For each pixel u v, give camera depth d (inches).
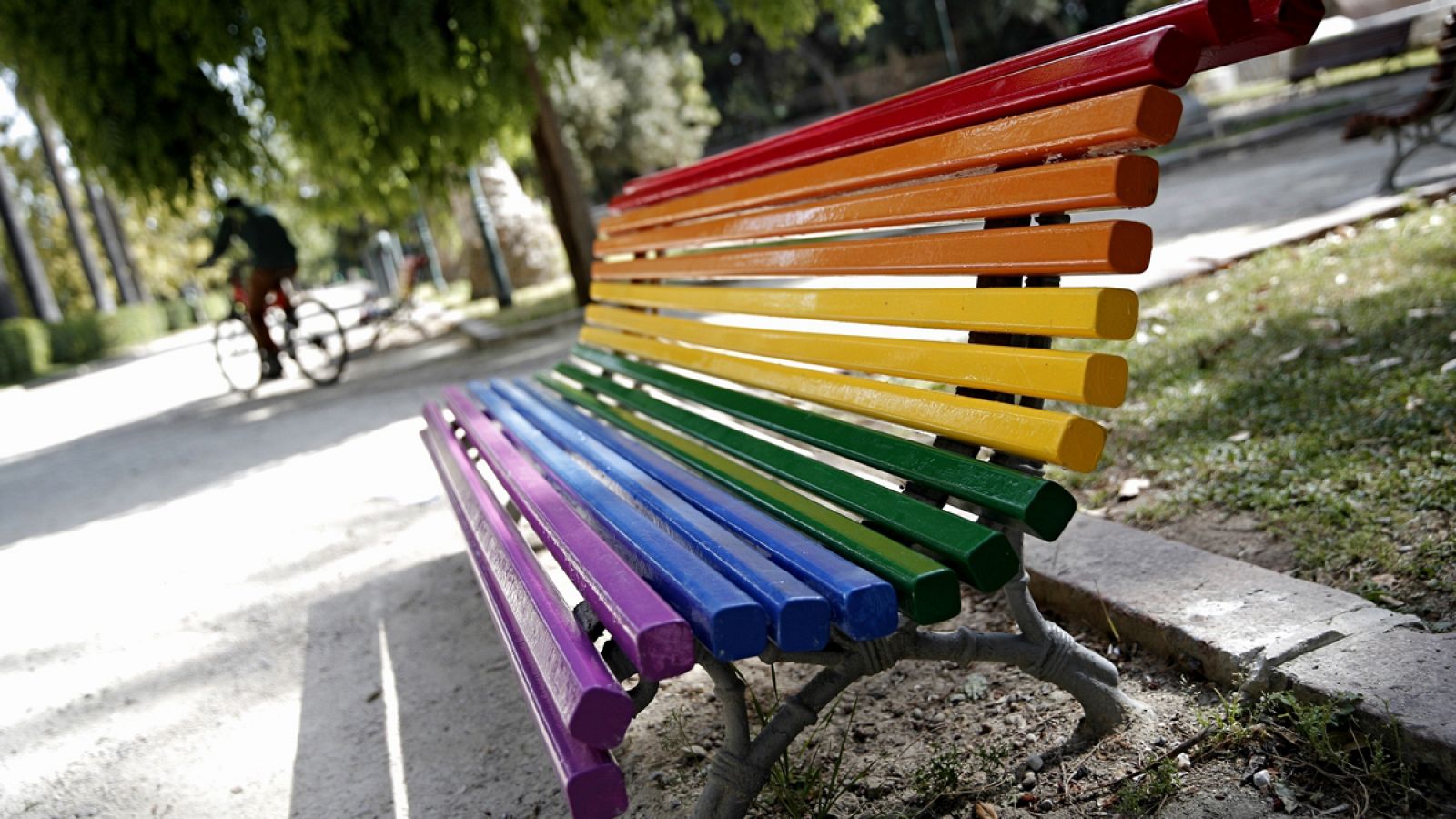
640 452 107.4
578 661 61.5
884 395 83.0
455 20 370.6
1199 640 85.9
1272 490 116.7
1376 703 71.9
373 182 441.1
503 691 122.0
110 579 209.6
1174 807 73.7
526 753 106.3
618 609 62.6
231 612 173.0
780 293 105.1
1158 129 57.2
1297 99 733.3
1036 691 93.6
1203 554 101.1
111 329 1238.9
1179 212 372.5
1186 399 157.0
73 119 408.2
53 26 385.1
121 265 1569.9
